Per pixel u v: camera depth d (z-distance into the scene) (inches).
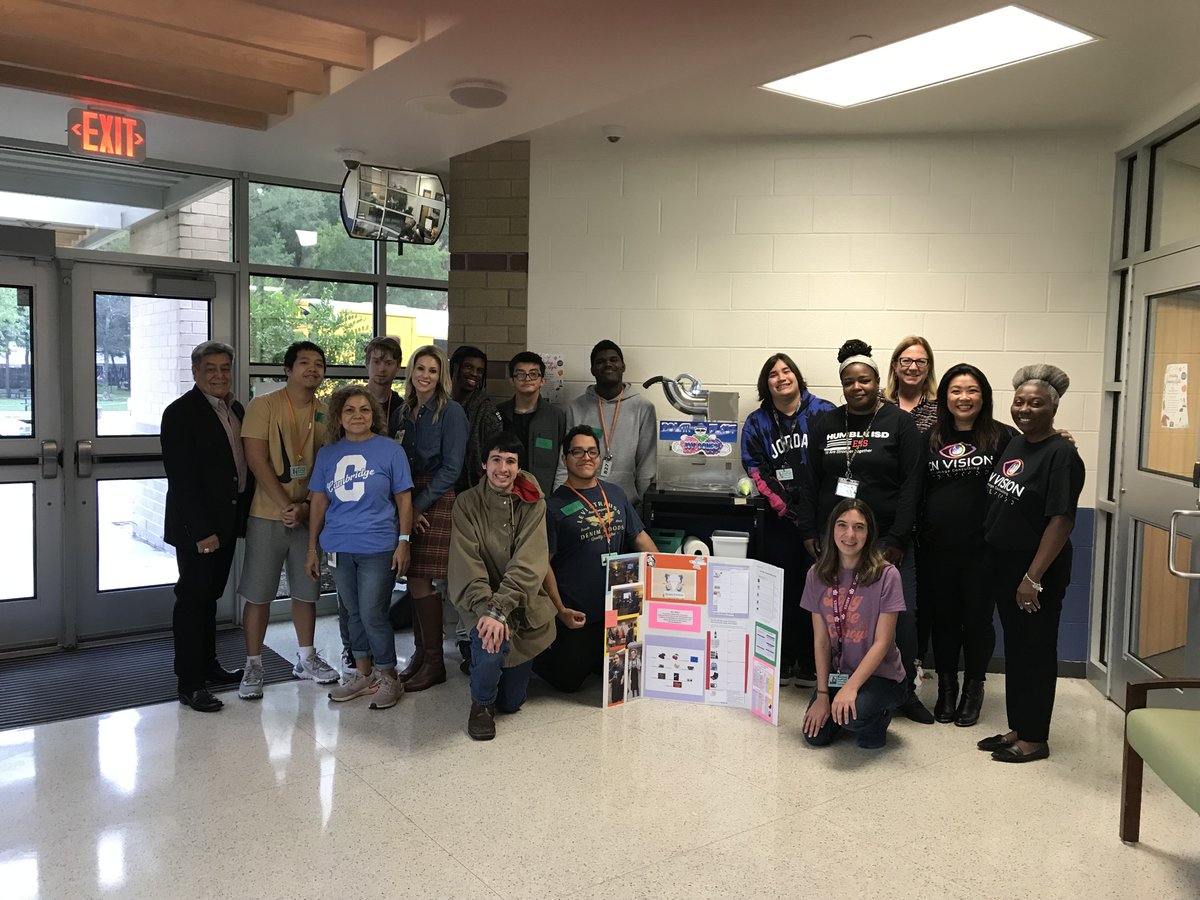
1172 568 126.6
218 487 153.2
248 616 158.1
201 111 148.9
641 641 160.6
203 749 135.6
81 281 181.9
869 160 186.7
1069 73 144.9
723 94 159.9
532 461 176.7
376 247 217.0
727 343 193.3
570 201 196.5
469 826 112.7
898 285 187.0
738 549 170.1
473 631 142.9
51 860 103.7
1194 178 150.7
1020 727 136.8
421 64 123.6
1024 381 134.6
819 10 106.9
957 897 98.7
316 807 117.3
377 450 152.0
